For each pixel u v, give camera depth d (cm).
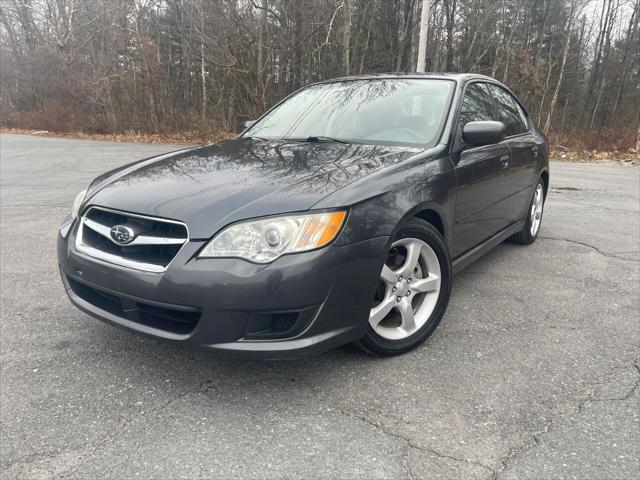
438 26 2552
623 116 2864
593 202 751
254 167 282
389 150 308
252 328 226
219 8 1822
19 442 212
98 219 264
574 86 3506
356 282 240
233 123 2170
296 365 273
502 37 2823
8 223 575
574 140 1911
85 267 255
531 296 374
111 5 2292
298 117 388
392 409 235
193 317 231
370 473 195
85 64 2372
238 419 228
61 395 246
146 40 2239
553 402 241
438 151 312
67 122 2277
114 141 1925
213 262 221
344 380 259
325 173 263
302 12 1830
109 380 259
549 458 203
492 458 204
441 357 283
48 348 291
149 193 257
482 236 375
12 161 1168
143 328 243
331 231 230
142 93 2269
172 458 203
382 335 274
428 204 283
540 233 560
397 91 375
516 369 271
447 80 374
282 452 207
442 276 302
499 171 381
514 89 2608
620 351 292
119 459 203
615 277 416
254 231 223
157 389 251
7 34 2803
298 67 1973
